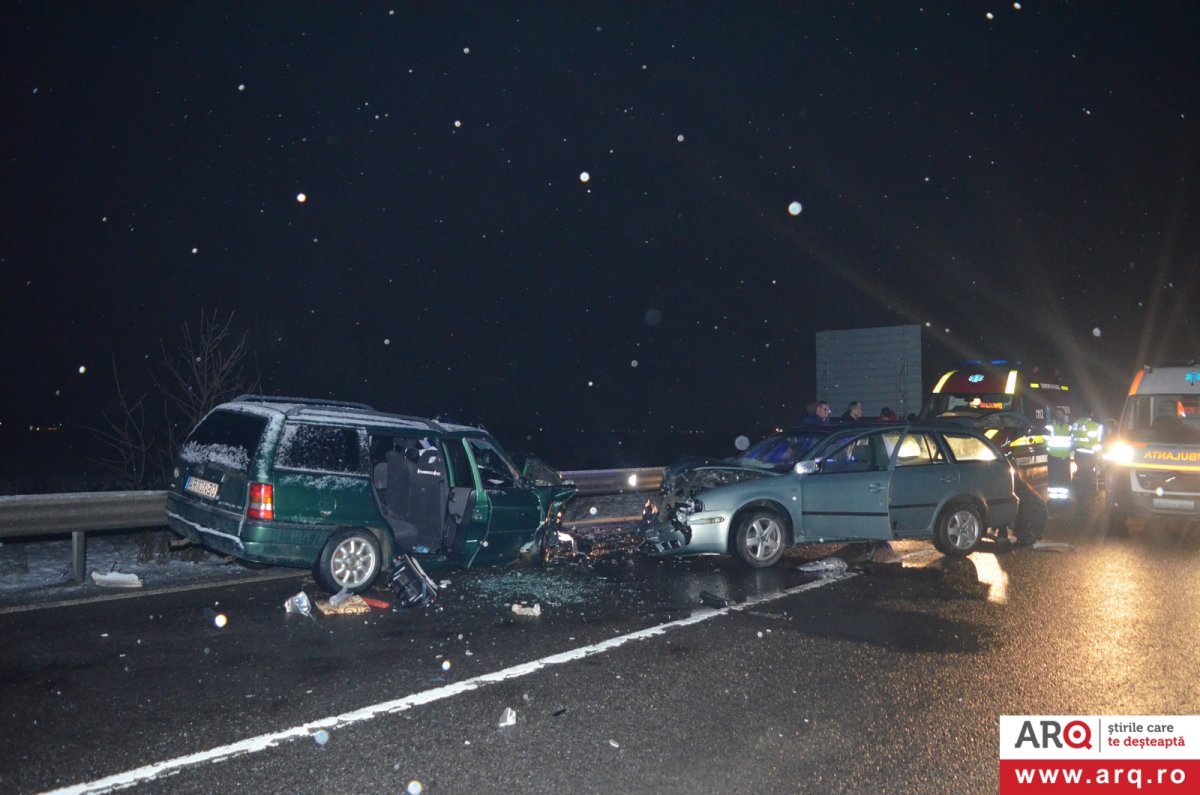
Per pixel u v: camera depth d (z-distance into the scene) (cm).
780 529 1085
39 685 603
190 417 1594
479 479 982
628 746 518
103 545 1195
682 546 1072
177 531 926
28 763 479
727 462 1186
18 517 880
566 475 1483
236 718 550
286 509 845
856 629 786
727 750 514
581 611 847
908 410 2422
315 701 583
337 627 769
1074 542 1314
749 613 845
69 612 800
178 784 459
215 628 757
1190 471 1373
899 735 540
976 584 988
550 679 638
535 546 1064
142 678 621
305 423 875
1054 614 847
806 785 471
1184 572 1070
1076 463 2008
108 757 489
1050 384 2158
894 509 1108
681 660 688
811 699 602
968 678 648
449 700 590
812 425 1257
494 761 495
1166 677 654
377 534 895
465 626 782
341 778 470
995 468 1181
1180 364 1473
